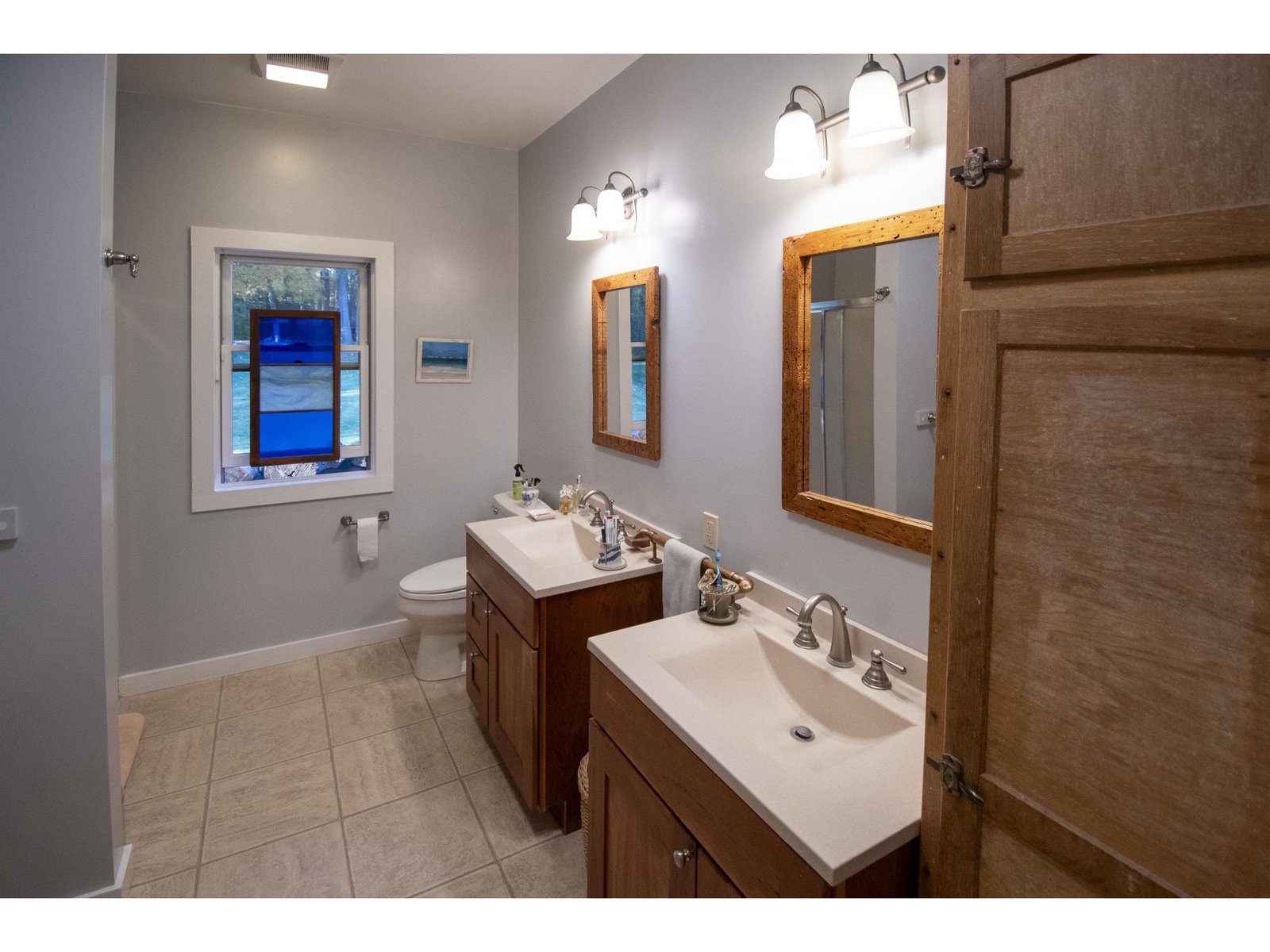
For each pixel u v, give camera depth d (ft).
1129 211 2.29
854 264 4.99
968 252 2.83
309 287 10.12
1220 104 2.06
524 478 10.96
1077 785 2.57
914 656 4.64
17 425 5.03
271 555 10.02
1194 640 2.22
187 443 9.27
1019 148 2.63
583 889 5.97
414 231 10.46
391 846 6.47
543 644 6.39
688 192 6.86
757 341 6.05
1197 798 2.23
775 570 6.01
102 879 5.59
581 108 8.98
